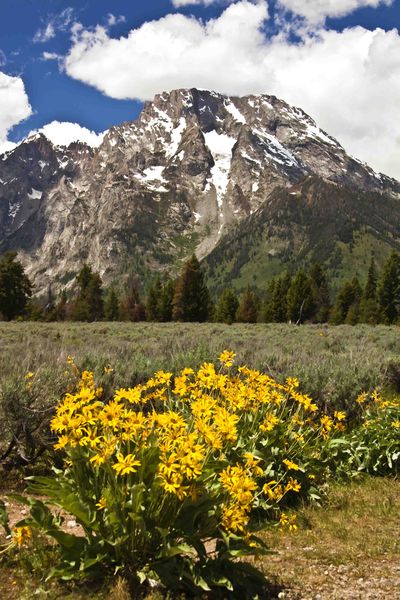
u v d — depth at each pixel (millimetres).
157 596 3600
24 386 6637
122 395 4164
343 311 91750
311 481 6449
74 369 7727
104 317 89750
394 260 82250
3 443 7066
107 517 3738
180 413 5402
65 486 4047
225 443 4516
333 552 4875
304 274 84750
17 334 21672
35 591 3641
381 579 4344
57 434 6688
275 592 4035
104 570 3846
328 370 9852
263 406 6059
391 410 8391
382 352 16109
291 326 42625
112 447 3664
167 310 83750
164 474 3537
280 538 5215
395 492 6688
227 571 3875
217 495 3918
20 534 3848
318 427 6980
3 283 68312
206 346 11953
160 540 3834
